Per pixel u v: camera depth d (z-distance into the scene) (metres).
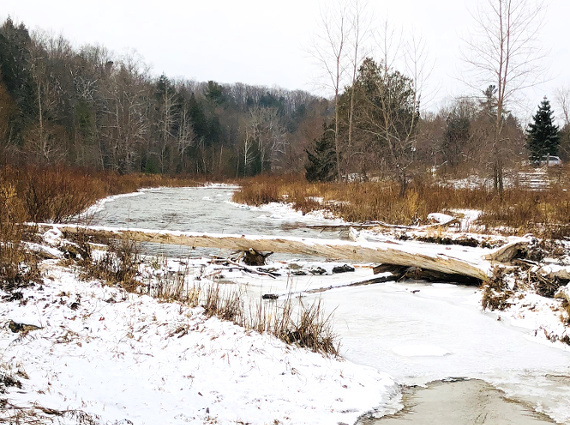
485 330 5.94
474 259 7.93
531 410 4.01
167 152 58.97
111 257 7.11
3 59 44.91
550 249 10.11
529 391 4.37
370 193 19.77
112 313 5.09
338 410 3.86
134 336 4.63
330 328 5.79
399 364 4.92
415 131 27.92
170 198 27.50
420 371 4.78
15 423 2.62
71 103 51.19
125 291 5.94
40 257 6.66
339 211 18.16
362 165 28.45
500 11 19.34
